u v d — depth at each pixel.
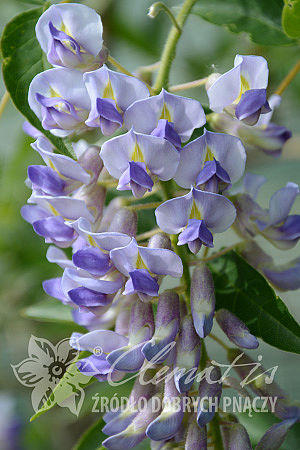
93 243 0.37
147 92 0.37
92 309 0.37
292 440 0.41
